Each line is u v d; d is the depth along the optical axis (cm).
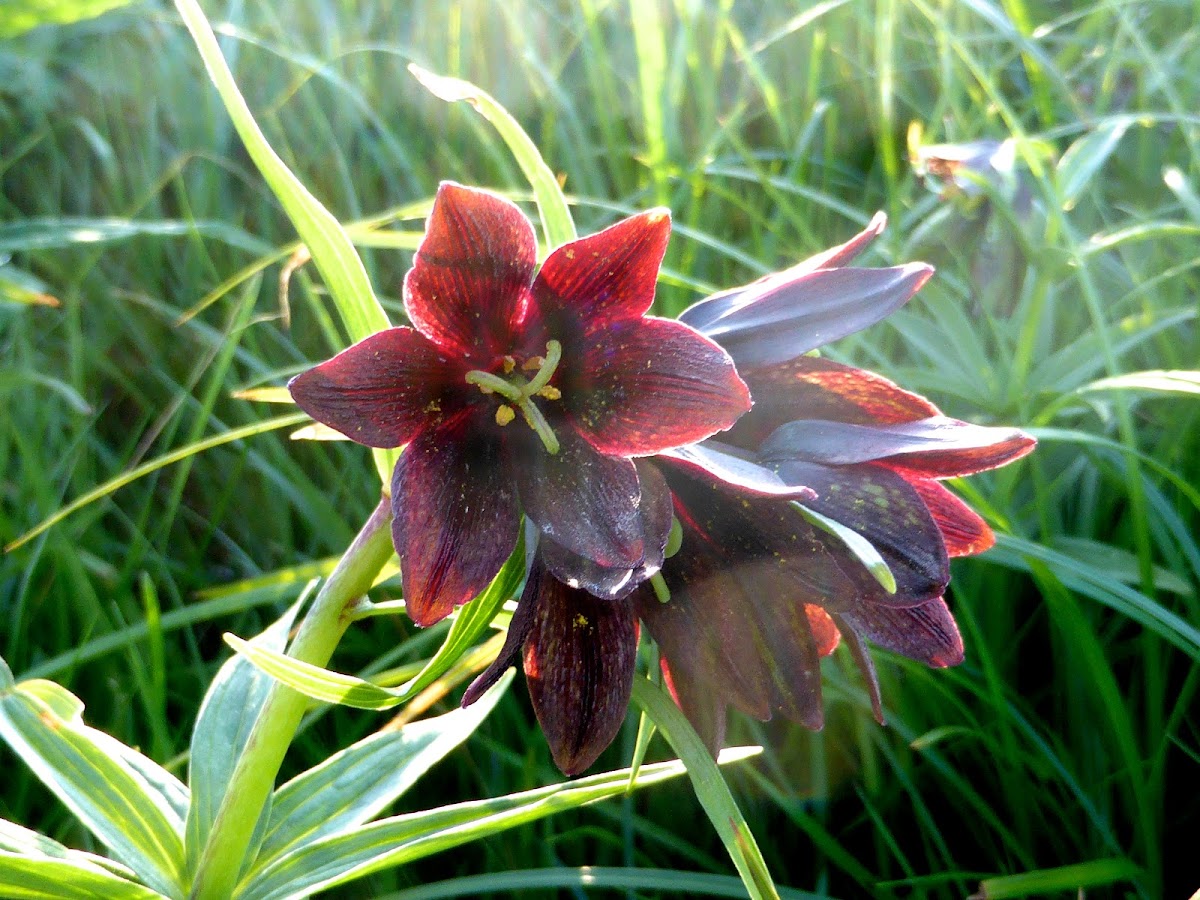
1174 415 27
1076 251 26
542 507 13
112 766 17
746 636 14
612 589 13
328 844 17
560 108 35
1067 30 41
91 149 36
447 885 20
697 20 37
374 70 37
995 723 23
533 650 14
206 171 35
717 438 15
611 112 34
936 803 23
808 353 16
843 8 38
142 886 15
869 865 23
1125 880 21
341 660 26
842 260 16
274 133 36
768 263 30
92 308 32
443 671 14
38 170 36
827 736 24
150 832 17
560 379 14
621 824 24
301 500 27
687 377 13
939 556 14
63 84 37
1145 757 23
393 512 13
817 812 23
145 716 24
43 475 27
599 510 13
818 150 36
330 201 34
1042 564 21
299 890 17
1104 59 36
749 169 34
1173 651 24
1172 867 22
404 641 26
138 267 33
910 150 30
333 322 31
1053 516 27
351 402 13
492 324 14
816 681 14
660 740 24
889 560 14
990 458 14
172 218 35
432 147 36
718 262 32
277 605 27
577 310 14
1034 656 25
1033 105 36
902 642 15
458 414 14
